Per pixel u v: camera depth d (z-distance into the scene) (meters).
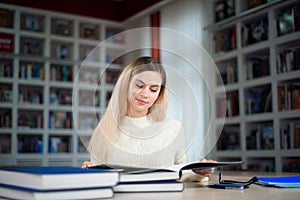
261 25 4.38
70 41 5.90
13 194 0.63
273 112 4.12
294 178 1.02
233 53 4.66
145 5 5.84
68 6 5.93
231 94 4.73
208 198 0.67
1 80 5.38
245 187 0.89
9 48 5.49
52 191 0.57
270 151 4.13
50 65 5.86
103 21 6.20
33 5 5.69
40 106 5.57
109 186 0.62
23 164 5.39
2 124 5.41
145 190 0.76
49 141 5.68
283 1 4.04
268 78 4.19
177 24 5.43
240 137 4.54
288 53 4.01
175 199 0.66
